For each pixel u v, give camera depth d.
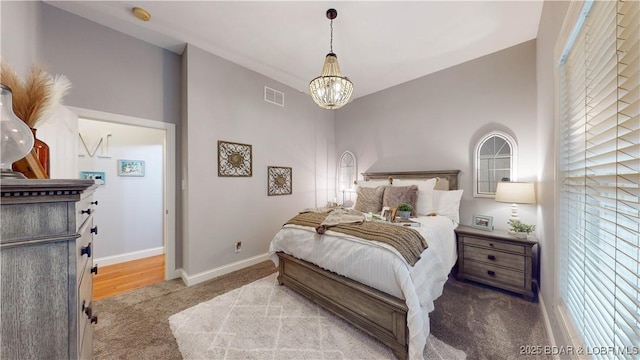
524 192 2.40
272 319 1.98
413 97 3.71
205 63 2.90
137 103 2.64
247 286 2.60
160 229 3.88
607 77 0.91
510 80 2.82
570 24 1.20
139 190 3.66
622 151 0.81
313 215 2.59
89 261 1.12
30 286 0.61
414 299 1.47
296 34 2.58
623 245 0.84
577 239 1.26
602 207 0.95
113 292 2.53
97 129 3.31
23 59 1.71
